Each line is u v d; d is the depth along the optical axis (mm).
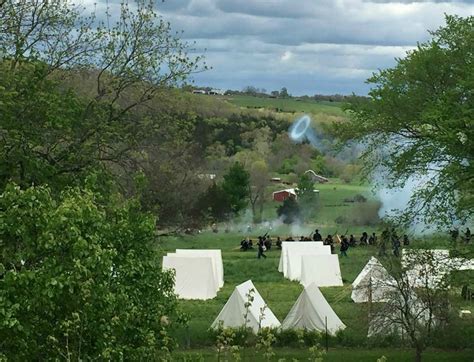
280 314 80875
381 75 64500
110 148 52625
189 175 104312
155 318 34156
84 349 27391
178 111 55812
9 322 25344
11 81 48344
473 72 56812
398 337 63938
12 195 28359
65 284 26359
